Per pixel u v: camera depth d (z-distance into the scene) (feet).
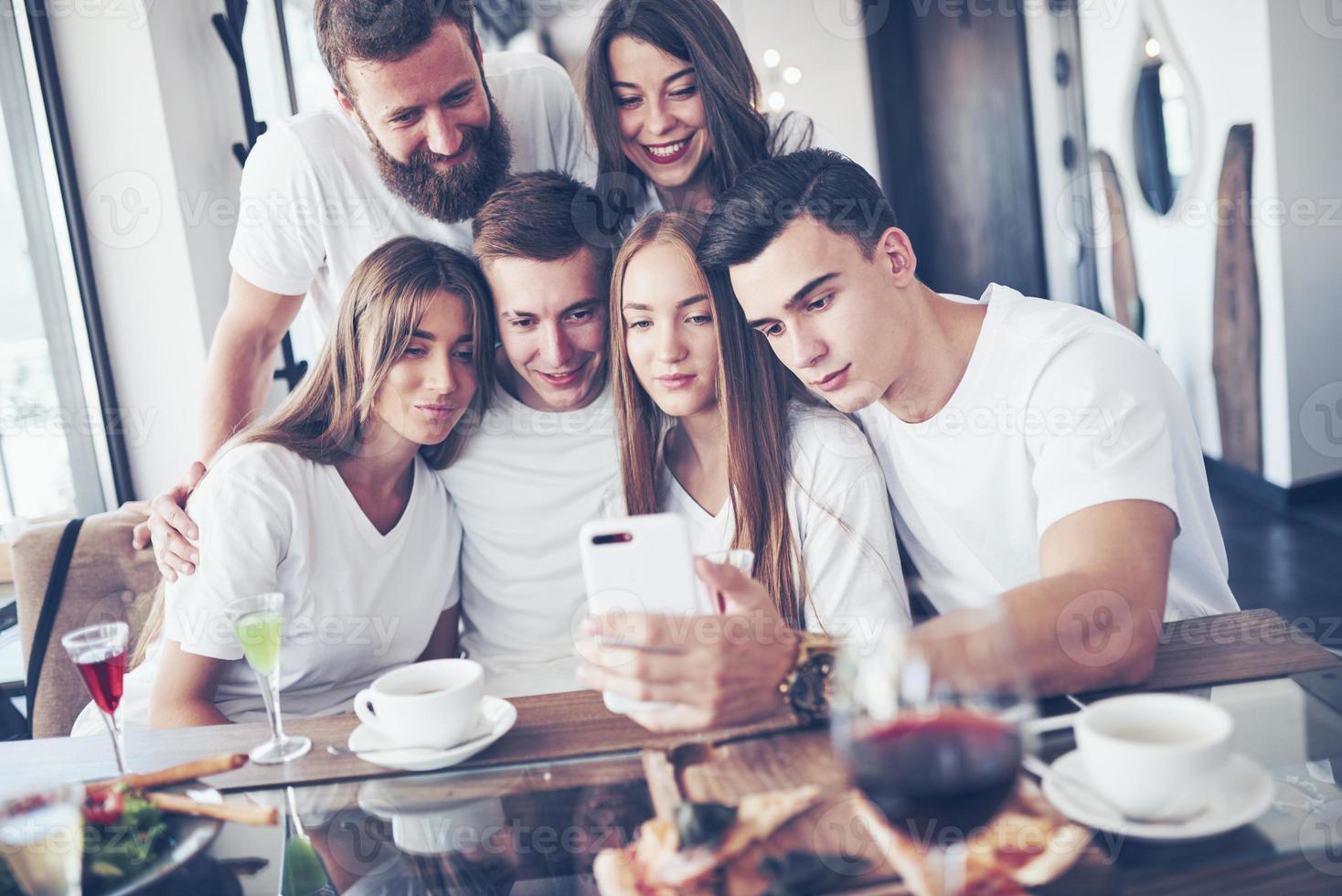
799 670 3.16
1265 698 3.04
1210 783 2.44
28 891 2.63
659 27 5.58
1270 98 10.21
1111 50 12.67
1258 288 10.84
